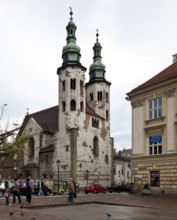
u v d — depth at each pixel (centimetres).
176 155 4278
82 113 8681
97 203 3459
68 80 8681
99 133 9138
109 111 9869
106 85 9969
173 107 4422
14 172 9394
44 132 8969
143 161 4750
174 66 5094
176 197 4072
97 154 8906
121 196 4462
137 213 2481
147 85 4806
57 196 4919
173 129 4384
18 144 2523
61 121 8650
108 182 9056
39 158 8894
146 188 4600
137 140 4909
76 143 8331
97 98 9775
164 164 4428
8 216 2241
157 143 4600
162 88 4609
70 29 9062
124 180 12169
